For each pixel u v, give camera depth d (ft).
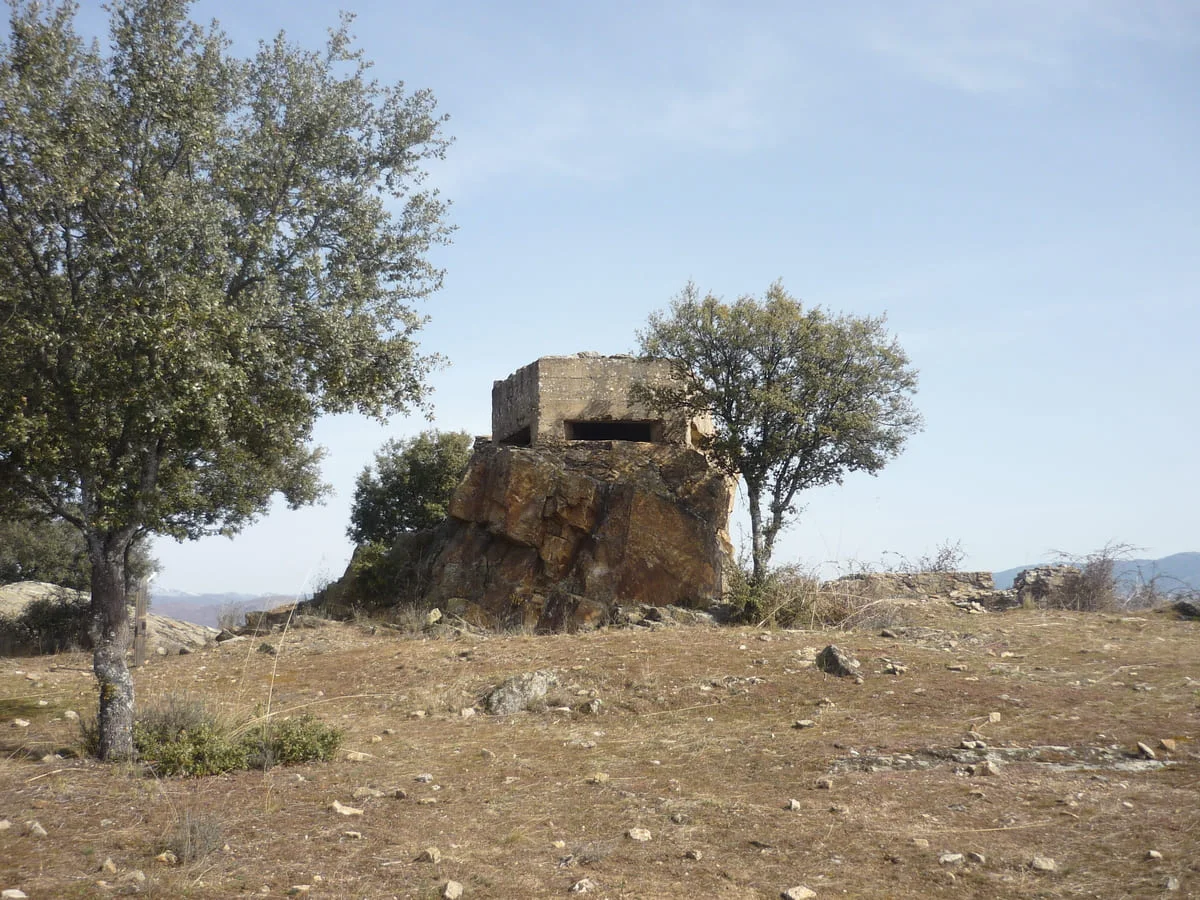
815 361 70.79
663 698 42.65
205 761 33.32
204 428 35.14
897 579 78.23
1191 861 21.98
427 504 104.37
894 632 56.24
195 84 35.78
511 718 41.70
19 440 32.09
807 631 59.82
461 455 108.37
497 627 69.72
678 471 74.54
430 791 30.68
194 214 34.42
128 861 23.68
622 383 77.36
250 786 31.30
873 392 72.18
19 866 23.04
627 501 73.00
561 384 77.36
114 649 35.35
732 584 69.46
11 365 32.32
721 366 72.54
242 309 35.86
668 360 74.90
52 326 33.35
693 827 26.25
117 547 35.86
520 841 25.46
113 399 33.78
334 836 25.80
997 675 43.39
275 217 37.65
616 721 40.29
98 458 35.70
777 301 72.74
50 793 29.71
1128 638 52.49
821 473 71.56
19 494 36.52
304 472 85.46
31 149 32.68
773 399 68.44
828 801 28.14
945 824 25.77
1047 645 50.67
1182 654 46.96
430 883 22.24
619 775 32.22
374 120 40.75
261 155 38.34
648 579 71.00
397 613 73.61
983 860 22.85
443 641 61.62
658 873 22.85
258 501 73.97
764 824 26.25
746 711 40.32
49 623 82.79
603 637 57.98
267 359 36.06
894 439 71.87
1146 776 29.17
